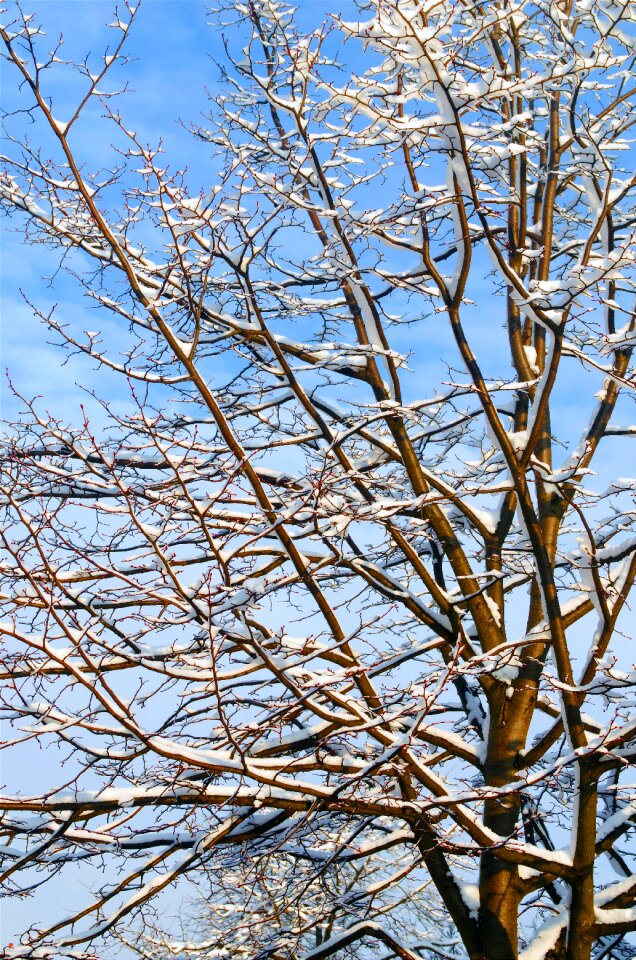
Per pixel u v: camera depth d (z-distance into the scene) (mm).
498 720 7379
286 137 7434
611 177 7250
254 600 6250
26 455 6883
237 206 6531
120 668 6742
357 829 6531
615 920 6520
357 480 7668
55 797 6164
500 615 7746
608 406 8242
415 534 7812
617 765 6453
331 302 8336
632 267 7461
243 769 5938
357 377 8430
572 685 6613
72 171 6297
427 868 7125
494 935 6695
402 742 5770
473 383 7133
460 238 6953
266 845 7391
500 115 7941
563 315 6660
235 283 7750
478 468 8773
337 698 6453
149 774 6766
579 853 6434
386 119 6695
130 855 6703
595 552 6875
